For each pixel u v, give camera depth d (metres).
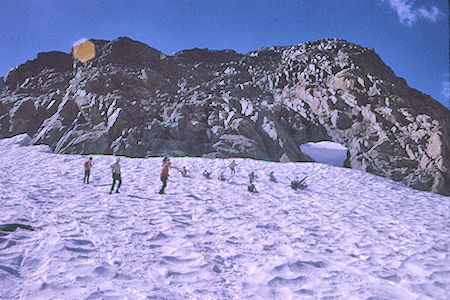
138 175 15.19
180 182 14.17
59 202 8.66
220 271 4.76
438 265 6.06
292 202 11.94
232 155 34.97
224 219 8.27
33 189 10.28
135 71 51.66
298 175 17.94
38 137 37.31
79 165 16.78
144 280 4.05
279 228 8.10
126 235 5.95
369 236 8.09
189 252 5.39
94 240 5.42
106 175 14.72
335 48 58.22
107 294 3.45
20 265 4.12
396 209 12.12
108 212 7.68
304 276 4.82
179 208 9.13
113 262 4.50
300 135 41.19
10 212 7.06
